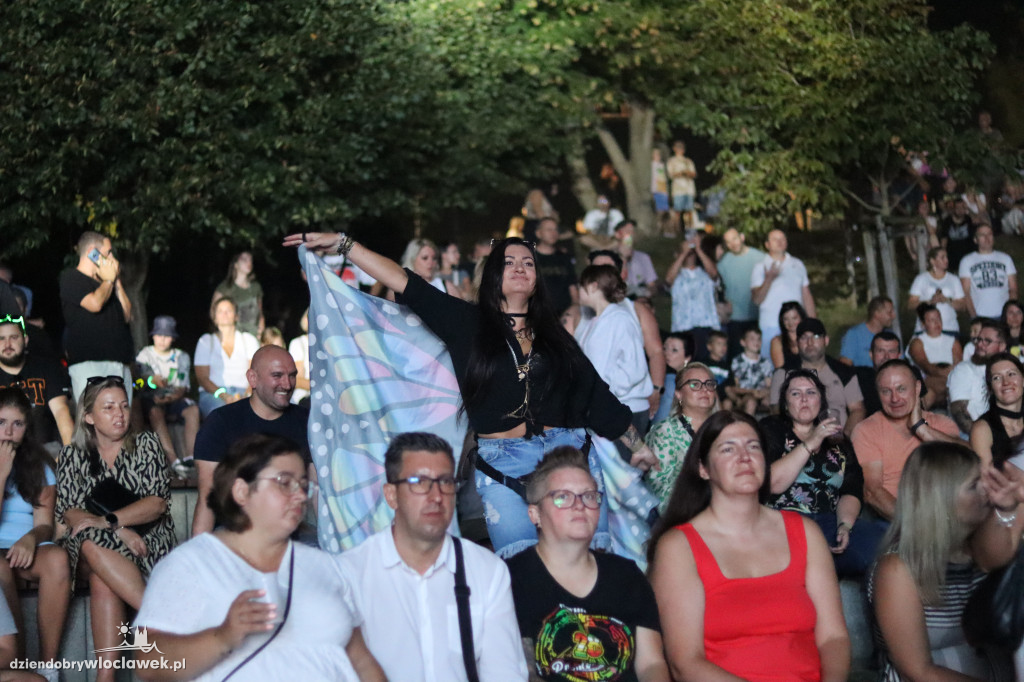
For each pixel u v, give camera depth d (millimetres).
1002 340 8156
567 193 20391
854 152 15617
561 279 10742
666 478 6004
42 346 7883
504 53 16469
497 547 4508
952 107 16156
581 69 18750
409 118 15500
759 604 4195
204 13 13625
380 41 15086
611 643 4090
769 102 16219
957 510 4242
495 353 4531
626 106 19859
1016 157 15781
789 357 9352
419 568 3955
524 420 4551
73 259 13547
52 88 12977
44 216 13352
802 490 5820
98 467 5398
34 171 13000
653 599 4172
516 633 4000
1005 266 12062
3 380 7230
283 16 14531
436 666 3887
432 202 16500
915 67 15562
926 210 15359
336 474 4906
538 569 4145
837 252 17781
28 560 5137
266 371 5406
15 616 4973
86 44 13219
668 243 18219
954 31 15914
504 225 19141
